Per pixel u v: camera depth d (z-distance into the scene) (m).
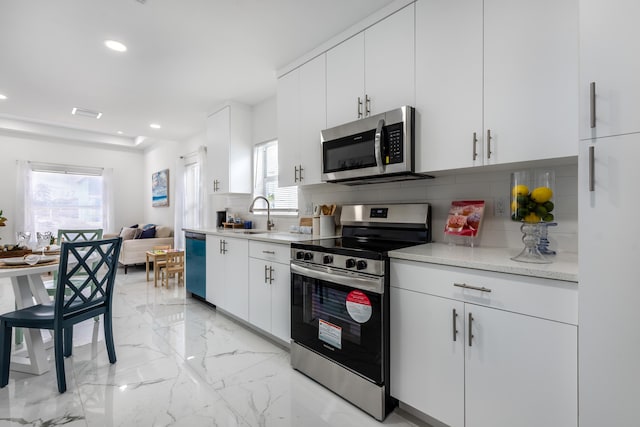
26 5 1.93
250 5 1.96
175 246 5.47
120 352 2.32
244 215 4.05
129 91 3.32
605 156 0.99
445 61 1.67
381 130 1.86
